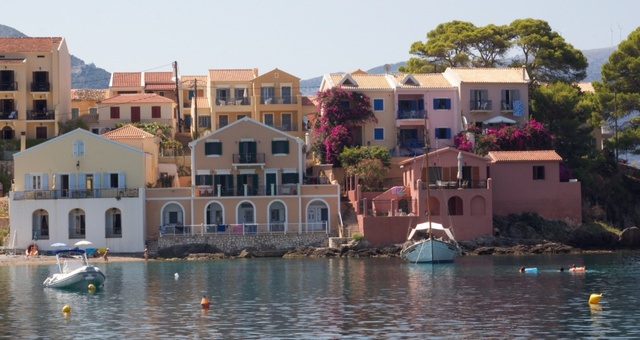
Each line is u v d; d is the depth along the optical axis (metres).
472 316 87.31
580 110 163.12
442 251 126.50
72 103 190.88
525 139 151.62
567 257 134.75
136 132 151.25
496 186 145.25
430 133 159.75
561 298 96.44
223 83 173.88
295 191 143.00
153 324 85.69
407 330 81.62
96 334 81.94
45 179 140.50
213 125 173.25
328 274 115.81
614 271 117.50
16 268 125.25
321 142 156.88
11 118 163.00
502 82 160.88
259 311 91.06
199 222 141.50
